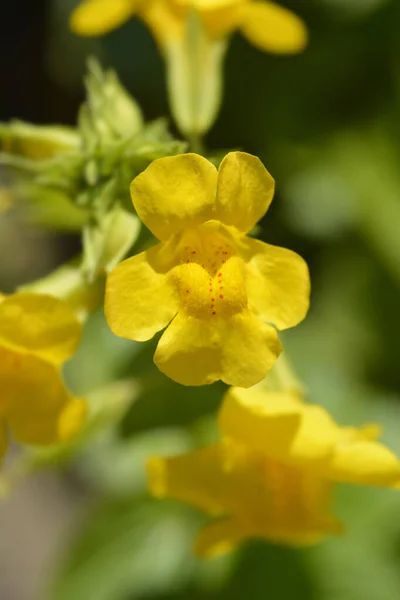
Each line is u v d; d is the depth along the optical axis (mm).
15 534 520
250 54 435
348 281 408
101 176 258
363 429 260
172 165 235
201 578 338
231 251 243
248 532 265
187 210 237
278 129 431
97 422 279
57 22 501
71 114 595
